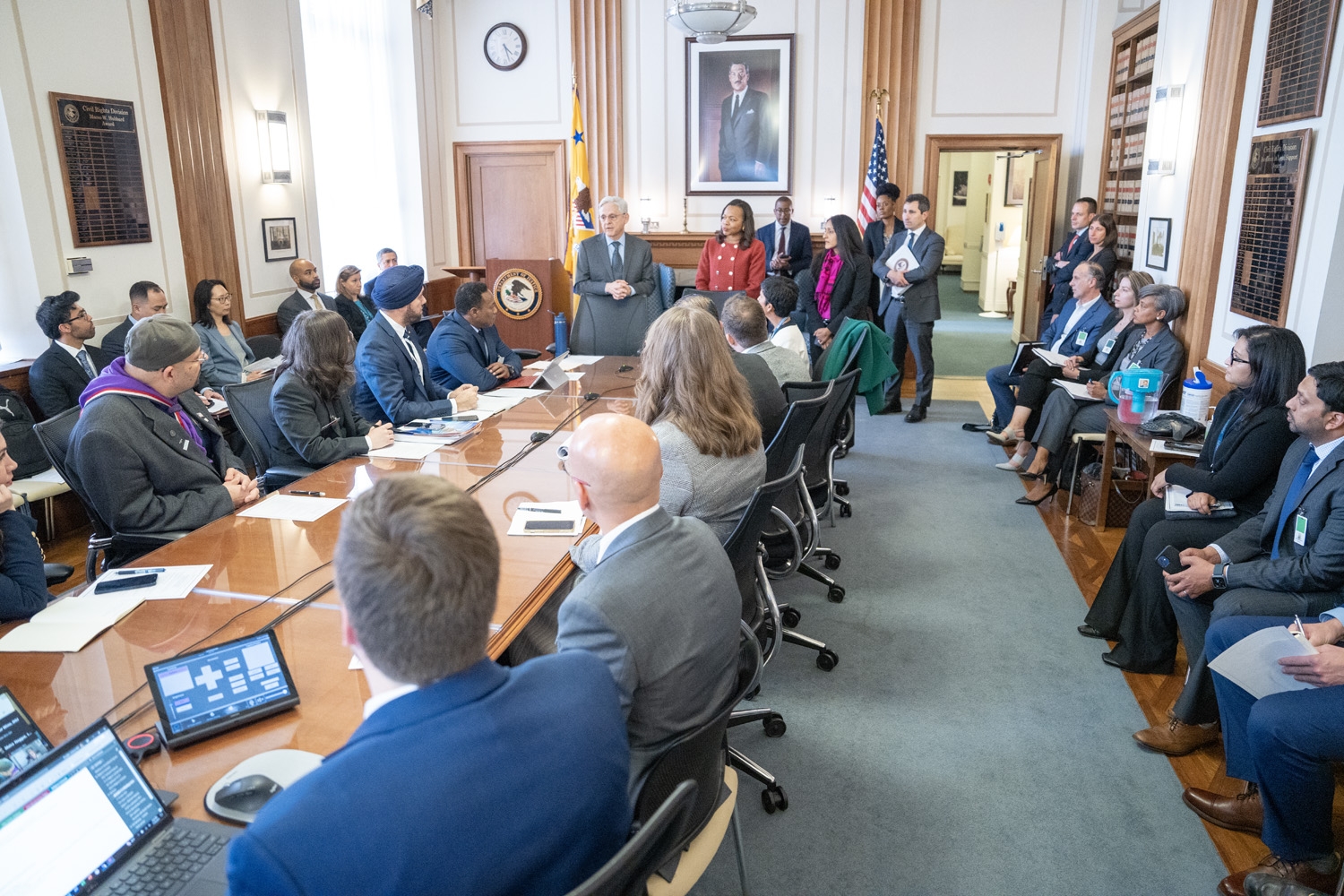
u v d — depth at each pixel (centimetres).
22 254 440
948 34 770
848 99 789
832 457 366
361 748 93
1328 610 230
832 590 369
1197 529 301
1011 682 307
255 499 280
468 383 422
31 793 115
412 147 808
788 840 230
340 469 304
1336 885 208
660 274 628
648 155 826
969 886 214
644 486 159
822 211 812
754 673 162
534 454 318
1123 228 689
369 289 704
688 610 156
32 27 436
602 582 154
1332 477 245
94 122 470
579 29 806
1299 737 200
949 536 442
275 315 628
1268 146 392
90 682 170
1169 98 522
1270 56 397
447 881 91
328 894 87
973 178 1381
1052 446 478
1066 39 761
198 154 545
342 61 723
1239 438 299
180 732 150
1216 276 448
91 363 445
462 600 95
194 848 126
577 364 506
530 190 858
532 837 97
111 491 254
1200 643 271
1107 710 290
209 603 202
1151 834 232
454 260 888
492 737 96
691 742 142
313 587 210
